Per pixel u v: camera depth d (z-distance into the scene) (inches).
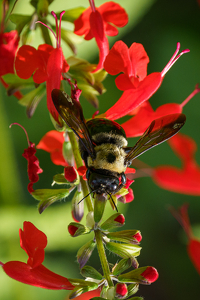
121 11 9.8
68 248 12.0
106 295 8.8
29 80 9.7
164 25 13.5
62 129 9.3
